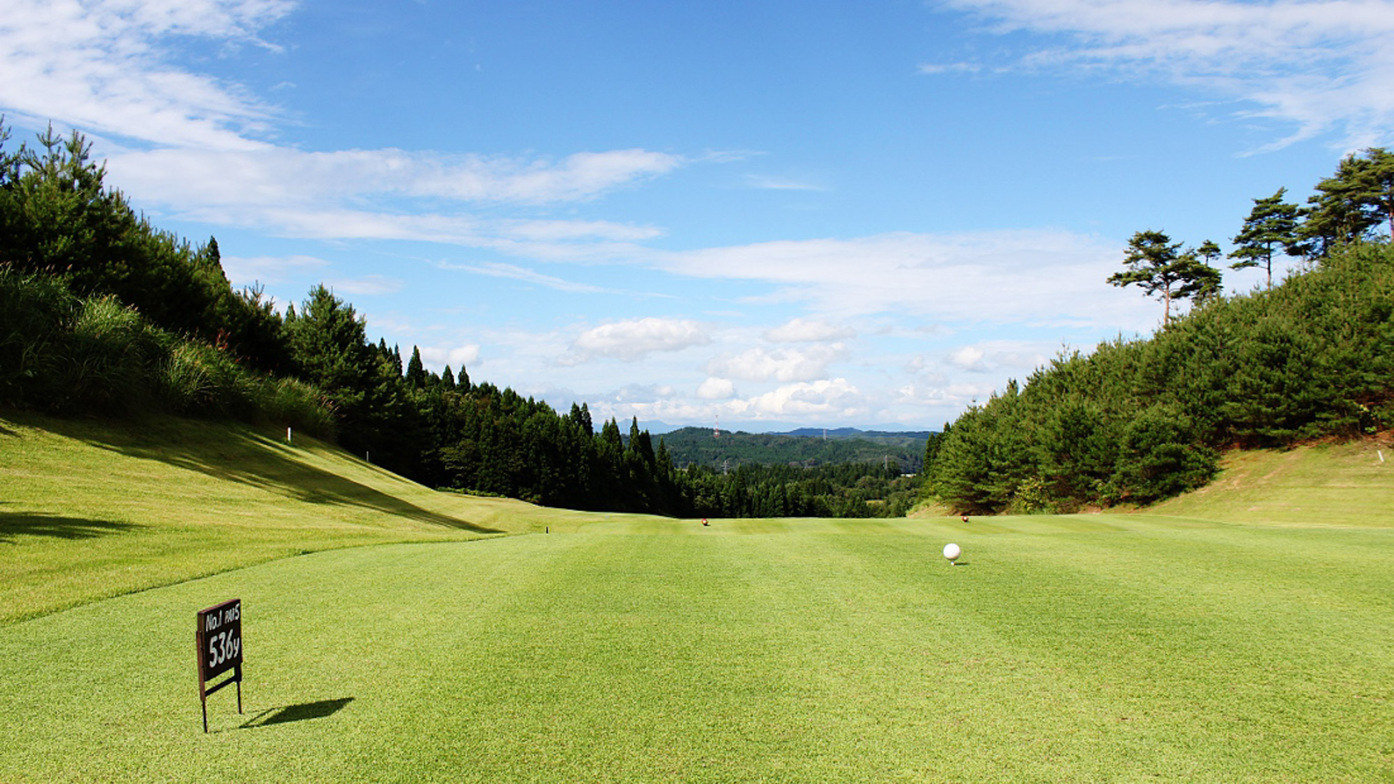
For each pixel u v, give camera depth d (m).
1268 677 5.60
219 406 29.91
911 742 4.56
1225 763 4.26
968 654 6.21
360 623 7.19
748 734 4.69
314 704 5.16
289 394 35.88
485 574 9.68
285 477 24.41
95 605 7.79
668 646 6.47
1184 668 5.81
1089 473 33.88
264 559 10.79
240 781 4.09
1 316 21.00
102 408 23.67
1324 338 28.86
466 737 4.64
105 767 4.24
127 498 15.87
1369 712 4.93
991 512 41.59
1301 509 24.27
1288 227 52.72
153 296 31.56
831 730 4.75
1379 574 9.28
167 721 4.86
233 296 41.41
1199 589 8.51
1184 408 31.92
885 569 9.98
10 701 5.19
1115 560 10.55
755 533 15.48
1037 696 5.28
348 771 4.20
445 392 92.88
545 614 7.54
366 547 12.48
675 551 11.82
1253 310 33.38
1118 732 4.67
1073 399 36.25
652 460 103.19
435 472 70.75
